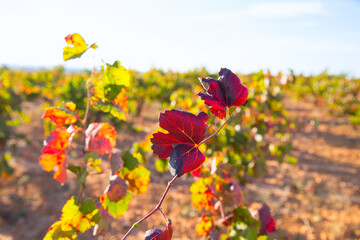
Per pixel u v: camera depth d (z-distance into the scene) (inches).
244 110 163.6
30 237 141.2
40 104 533.3
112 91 37.2
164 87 364.5
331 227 150.9
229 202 50.4
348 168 240.2
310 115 477.1
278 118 201.6
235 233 49.7
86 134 35.1
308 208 171.0
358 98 445.1
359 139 328.8
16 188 188.1
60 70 564.7
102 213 38.1
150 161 230.8
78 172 37.1
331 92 525.7
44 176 201.2
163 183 198.2
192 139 25.8
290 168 234.2
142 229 140.0
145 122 352.8
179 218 153.7
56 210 154.7
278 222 154.6
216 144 133.3
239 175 144.3
